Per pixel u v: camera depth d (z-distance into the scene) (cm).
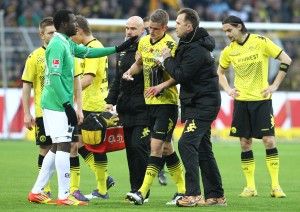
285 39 8656
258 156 6550
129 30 3450
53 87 3175
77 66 3431
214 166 3378
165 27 3359
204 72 3266
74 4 9975
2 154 6275
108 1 10094
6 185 4206
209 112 3269
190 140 3253
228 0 10612
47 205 3266
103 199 3672
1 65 8138
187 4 10494
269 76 8200
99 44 3697
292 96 8144
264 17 10600
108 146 3544
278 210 3238
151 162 3341
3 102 7906
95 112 3772
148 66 3372
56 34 3219
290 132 8094
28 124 3559
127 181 4616
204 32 3253
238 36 3991
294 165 5769
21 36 8169
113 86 3594
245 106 3997
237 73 4034
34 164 5497
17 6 9762
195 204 3266
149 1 10169
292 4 10744
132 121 3466
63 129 3216
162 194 3953
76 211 3028
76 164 3606
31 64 3547
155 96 3344
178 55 3259
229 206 3366
